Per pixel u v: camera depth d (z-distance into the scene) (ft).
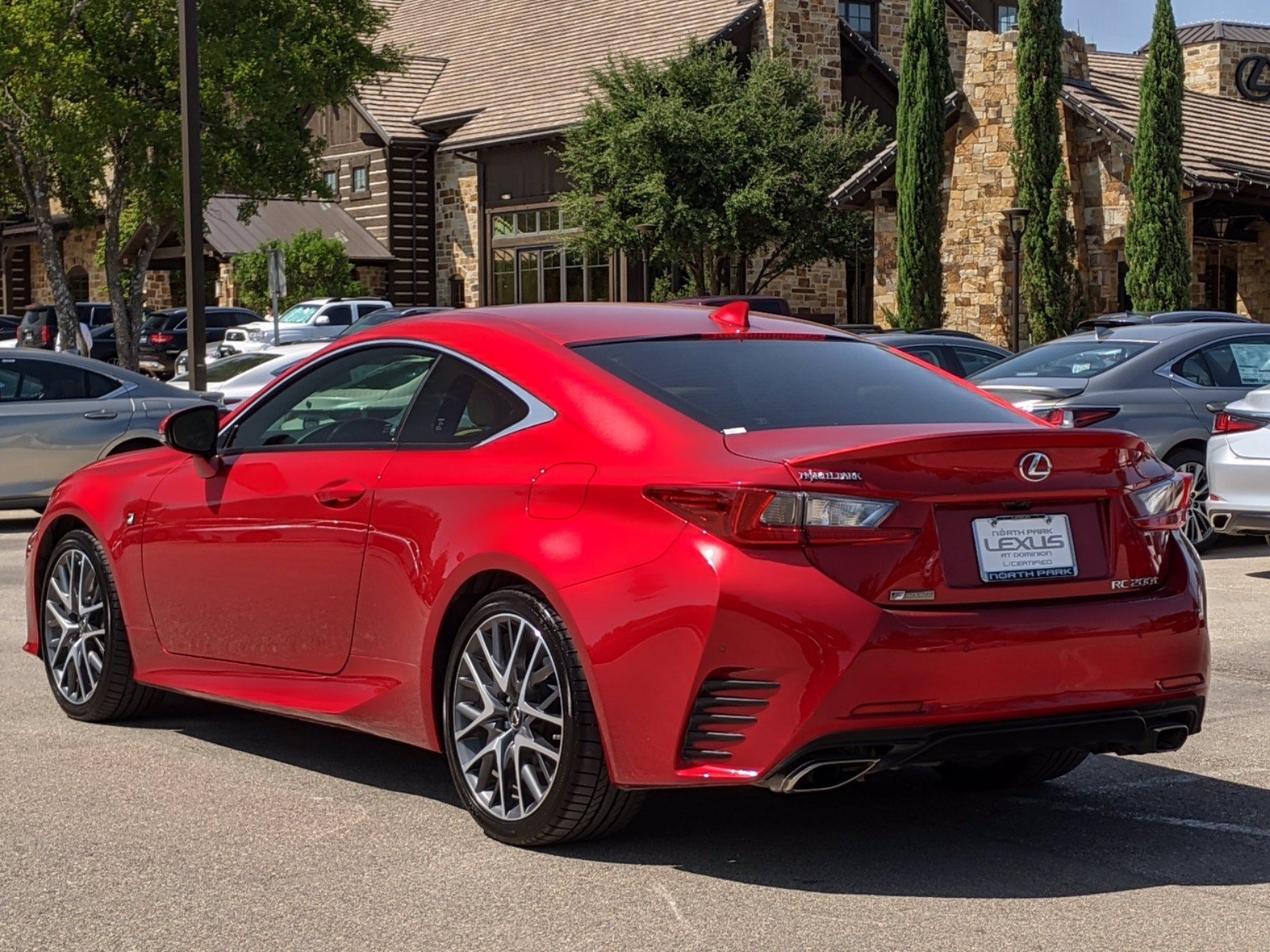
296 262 138.21
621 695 14.69
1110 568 15.49
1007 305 100.32
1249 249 106.42
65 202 96.22
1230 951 13.07
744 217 108.47
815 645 13.99
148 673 20.94
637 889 14.69
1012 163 96.27
